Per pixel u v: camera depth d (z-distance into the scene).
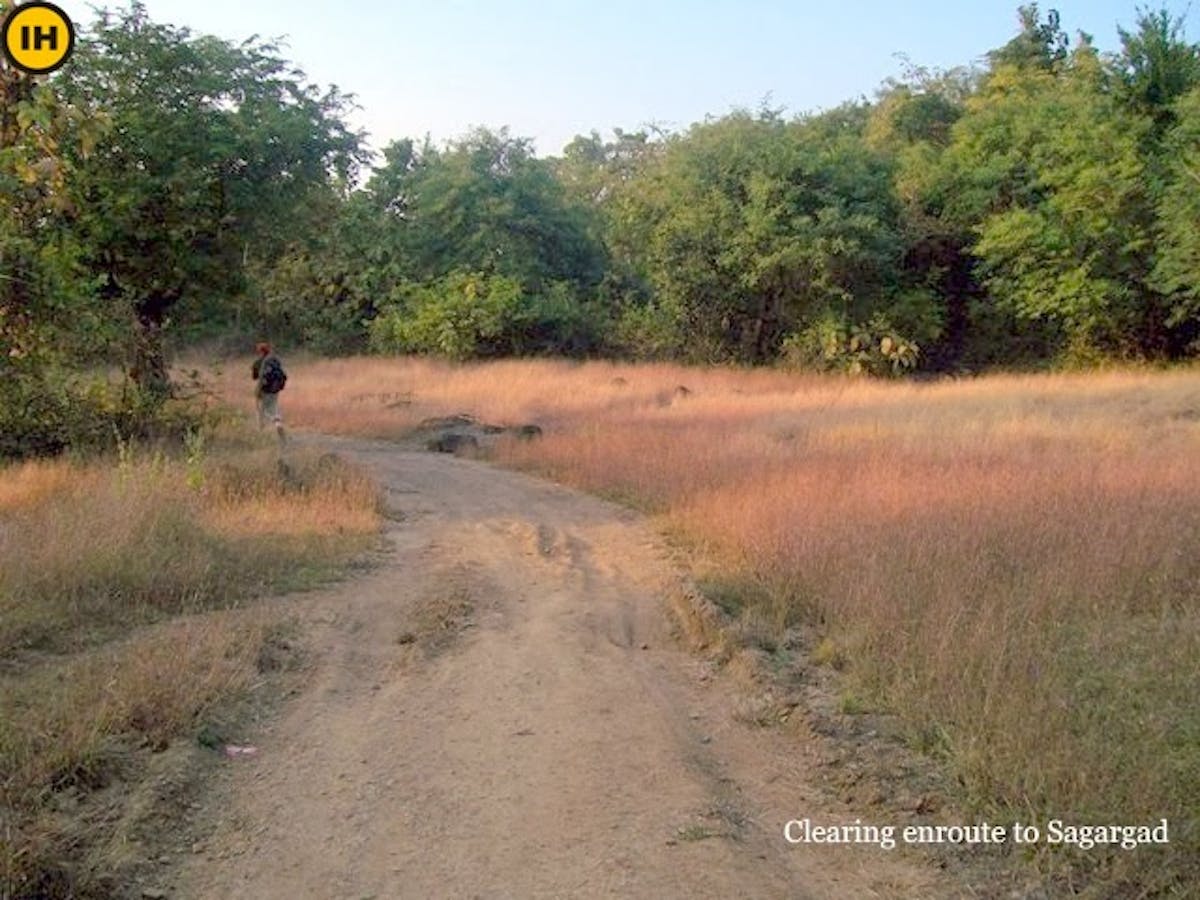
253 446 14.84
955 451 12.98
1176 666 5.60
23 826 4.09
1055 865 3.91
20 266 9.49
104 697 5.25
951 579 6.91
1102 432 15.08
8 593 6.62
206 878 4.00
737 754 5.27
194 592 7.47
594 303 38.69
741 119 35.69
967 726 4.91
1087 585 7.00
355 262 39.41
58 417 13.23
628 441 15.51
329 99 19.77
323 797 4.70
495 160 39.94
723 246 33.84
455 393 25.52
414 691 6.09
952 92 52.66
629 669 6.54
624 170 60.62
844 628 6.69
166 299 17.81
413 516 11.71
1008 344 35.81
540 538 10.48
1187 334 31.89
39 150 8.88
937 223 35.22
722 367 33.56
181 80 17.25
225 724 5.39
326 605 7.71
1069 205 30.67
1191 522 8.51
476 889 3.93
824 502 9.65
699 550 9.48
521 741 5.36
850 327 32.91
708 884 3.95
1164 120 31.83
